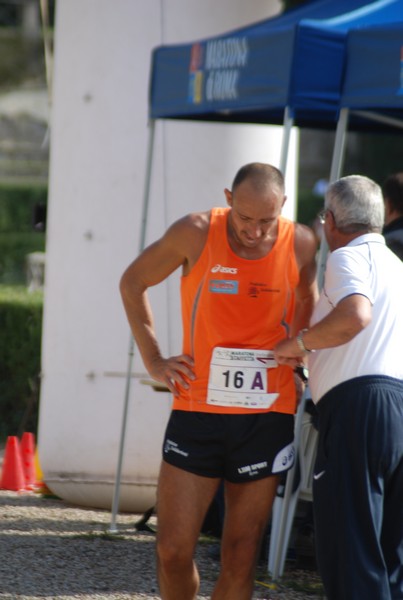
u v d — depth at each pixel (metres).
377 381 12.79
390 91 16.00
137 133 23.00
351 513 12.61
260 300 12.73
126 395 20.81
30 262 60.78
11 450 26.03
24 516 22.41
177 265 13.09
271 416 12.82
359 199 13.41
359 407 12.70
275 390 12.88
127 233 23.05
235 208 12.35
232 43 18.05
